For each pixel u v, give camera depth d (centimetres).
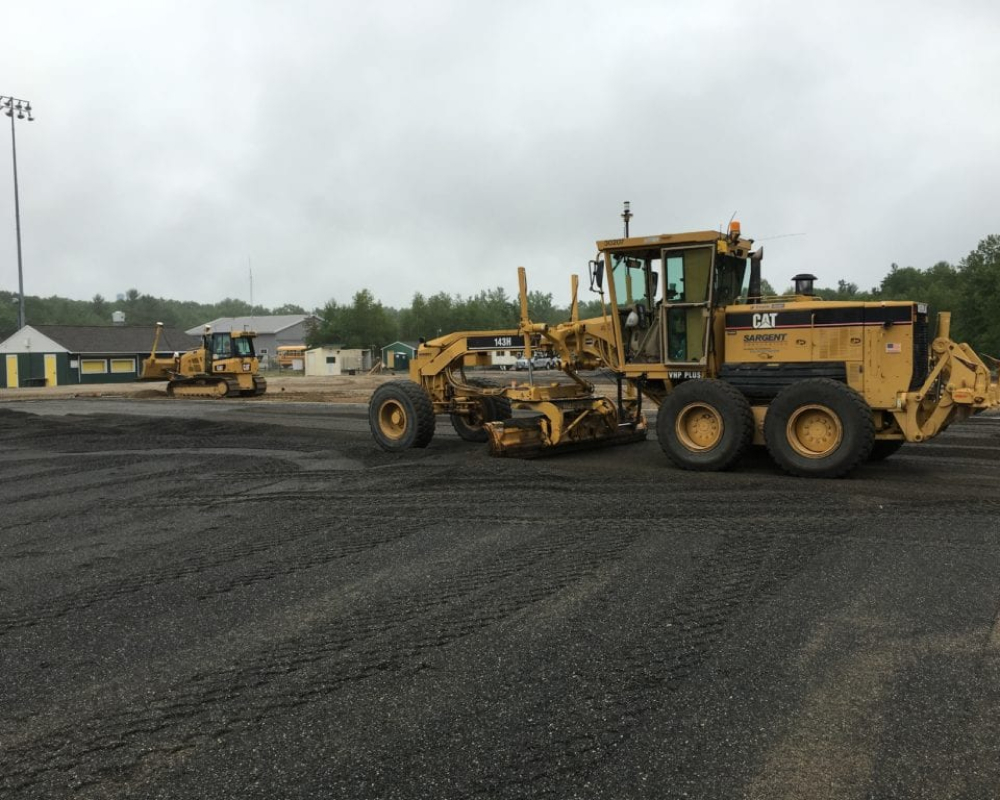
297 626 475
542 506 771
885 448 997
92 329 5519
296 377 5347
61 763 329
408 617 484
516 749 330
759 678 389
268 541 677
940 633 438
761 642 431
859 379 898
